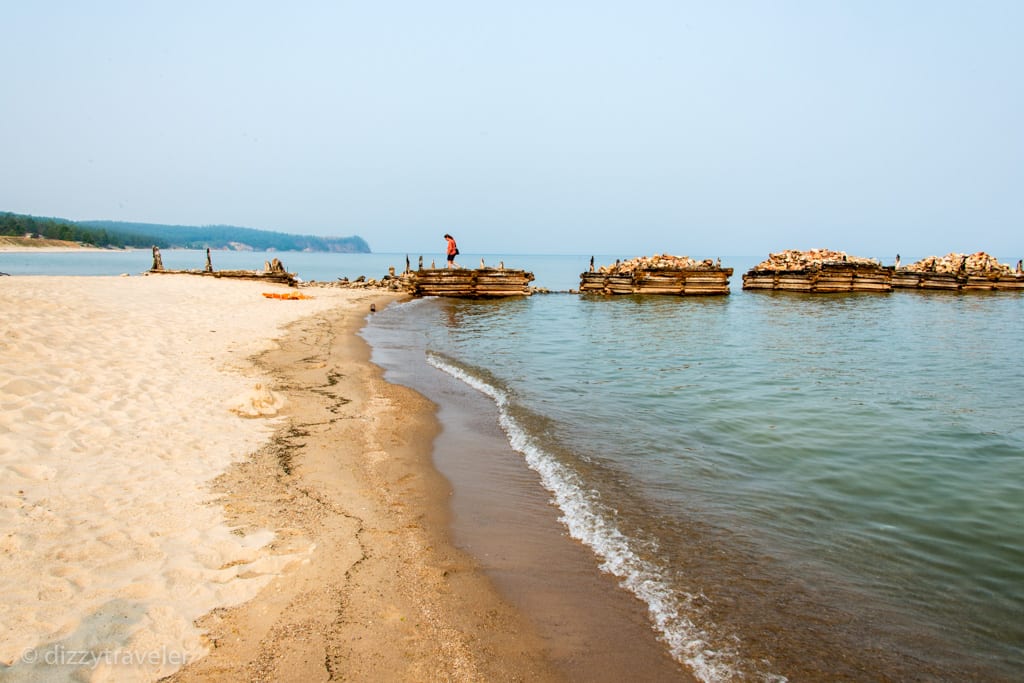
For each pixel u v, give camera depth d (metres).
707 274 38.38
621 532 5.43
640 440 8.27
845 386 12.02
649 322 24.88
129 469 5.71
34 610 3.45
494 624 3.98
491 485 6.55
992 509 5.99
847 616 4.14
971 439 8.40
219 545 4.54
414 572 4.57
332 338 16.89
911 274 44.06
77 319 11.75
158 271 34.56
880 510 5.96
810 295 40.41
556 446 7.95
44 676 2.93
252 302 22.59
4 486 4.88
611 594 4.41
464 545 5.11
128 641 3.32
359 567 4.53
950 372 13.70
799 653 3.74
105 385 8.12
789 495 6.32
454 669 3.47
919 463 7.38
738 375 13.18
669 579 4.62
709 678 3.50
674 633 3.94
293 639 3.57
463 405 10.24
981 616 4.16
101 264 80.31
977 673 3.55
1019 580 4.64
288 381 10.74
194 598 3.83
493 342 18.50
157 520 4.80
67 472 5.41
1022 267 45.09
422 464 7.11
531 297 38.81
